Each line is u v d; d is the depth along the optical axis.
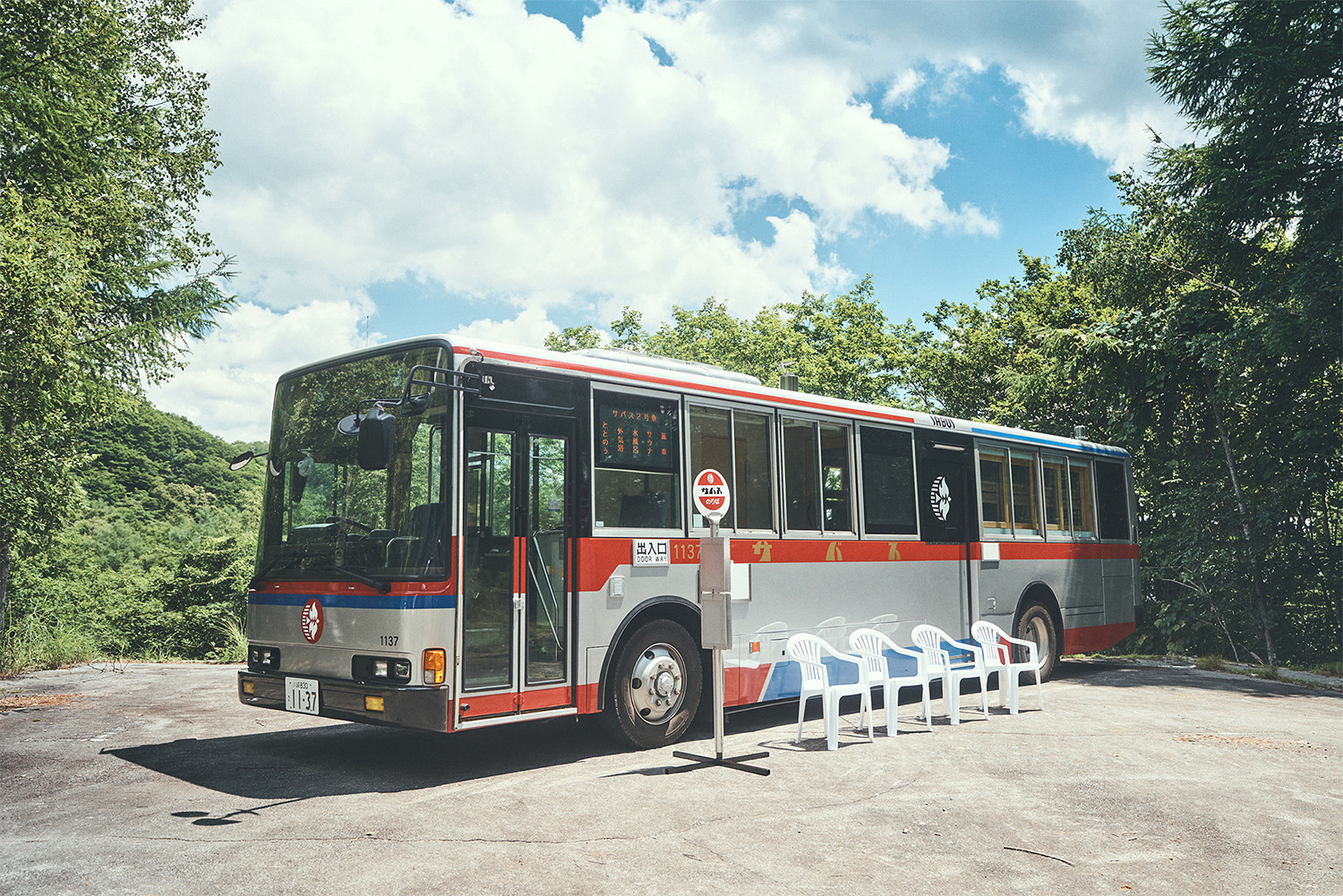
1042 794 6.46
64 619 23.84
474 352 7.13
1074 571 13.16
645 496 8.18
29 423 13.23
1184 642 17.00
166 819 5.68
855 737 8.71
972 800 6.28
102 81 17.66
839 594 9.76
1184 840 5.48
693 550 8.46
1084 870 4.93
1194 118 15.20
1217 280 16.11
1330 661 15.58
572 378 7.77
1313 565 15.45
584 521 7.67
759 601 9.01
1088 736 8.69
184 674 14.23
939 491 11.13
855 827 5.61
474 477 6.99
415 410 7.05
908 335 32.84
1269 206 14.63
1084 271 18.12
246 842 5.15
